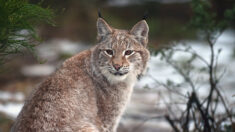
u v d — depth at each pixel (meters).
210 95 10.83
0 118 12.59
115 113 9.37
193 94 10.80
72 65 9.04
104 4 30.03
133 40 9.49
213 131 10.66
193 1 11.77
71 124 8.16
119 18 28.95
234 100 15.59
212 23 11.59
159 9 29.78
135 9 29.78
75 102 8.49
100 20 9.50
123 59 9.24
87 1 28.70
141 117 14.01
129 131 12.78
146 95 16.67
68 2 27.23
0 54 7.72
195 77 16.45
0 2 7.24
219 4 25.53
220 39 25.95
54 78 8.64
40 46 23.30
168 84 12.60
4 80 17.88
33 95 8.33
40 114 7.91
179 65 15.70
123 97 9.46
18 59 20.22
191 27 11.90
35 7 7.50
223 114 11.73
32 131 7.68
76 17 27.36
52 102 8.18
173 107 14.23
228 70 19.52
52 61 21.38
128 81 9.52
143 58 9.70
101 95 9.14
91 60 9.21
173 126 10.80
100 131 9.09
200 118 10.78
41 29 24.45
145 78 18.31
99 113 9.12
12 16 7.43
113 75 9.21
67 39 25.61
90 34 26.27
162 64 19.89
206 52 22.33
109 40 9.34
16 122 8.13
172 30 26.86
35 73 19.08
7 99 15.20
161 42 24.98
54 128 7.91
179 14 29.33
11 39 7.65
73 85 8.69
